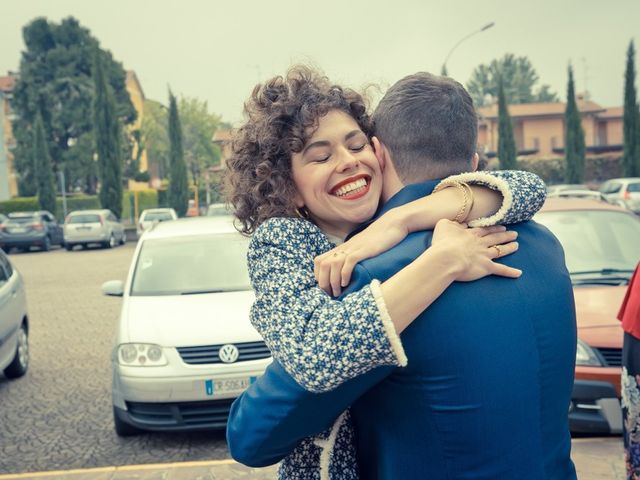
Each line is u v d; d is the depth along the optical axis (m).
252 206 1.34
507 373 1.04
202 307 4.89
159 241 5.96
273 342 1.09
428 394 1.04
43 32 48.25
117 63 50.53
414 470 1.07
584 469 3.50
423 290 1.01
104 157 37.16
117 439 4.73
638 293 2.08
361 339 0.98
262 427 1.12
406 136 1.27
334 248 1.24
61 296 12.62
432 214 1.15
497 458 1.04
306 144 1.27
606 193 24.95
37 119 39.72
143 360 4.47
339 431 1.23
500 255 1.12
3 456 4.47
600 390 3.76
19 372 6.59
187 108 69.94
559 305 1.16
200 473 3.74
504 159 43.00
